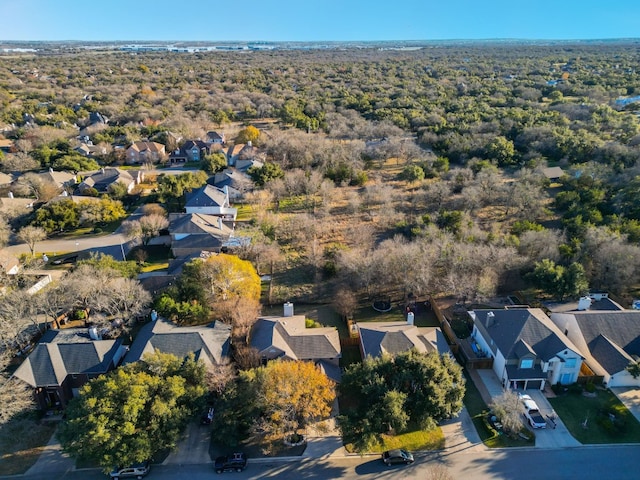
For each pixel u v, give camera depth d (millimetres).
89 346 44500
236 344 47125
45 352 43281
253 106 175750
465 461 37000
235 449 38375
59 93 197625
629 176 79625
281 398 36562
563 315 50875
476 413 41938
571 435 39156
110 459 33500
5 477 35969
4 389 39094
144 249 74750
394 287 62125
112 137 138750
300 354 45719
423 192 84750
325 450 38406
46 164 115812
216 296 54281
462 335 52469
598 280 58750
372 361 40281
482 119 132375
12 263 65688
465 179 90062
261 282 64250
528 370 44344
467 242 64438
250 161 109938
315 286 63000
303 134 128750
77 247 76188
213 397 41969
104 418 34156
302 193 95688
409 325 49906
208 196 84250
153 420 35625
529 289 60469
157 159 124375
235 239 69875
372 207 87938
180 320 51688
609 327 48000
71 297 52906
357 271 60219
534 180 85875
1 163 112625
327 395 37938
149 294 54625
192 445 39000
